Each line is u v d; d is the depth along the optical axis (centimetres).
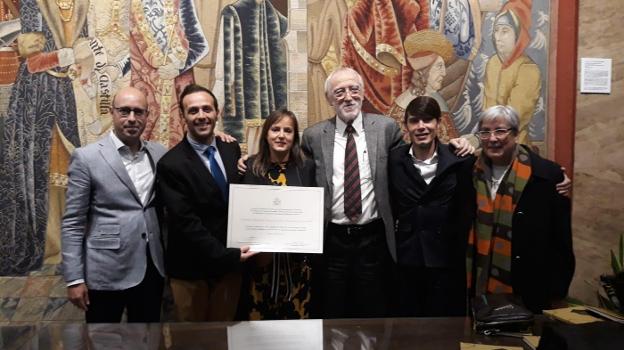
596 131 338
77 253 251
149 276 261
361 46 330
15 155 316
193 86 266
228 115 325
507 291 249
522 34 336
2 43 314
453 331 170
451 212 259
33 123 316
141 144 271
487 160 260
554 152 339
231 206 254
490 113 248
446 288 258
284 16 326
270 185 260
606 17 333
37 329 174
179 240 256
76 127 317
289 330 171
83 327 175
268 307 260
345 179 270
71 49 316
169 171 252
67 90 317
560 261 253
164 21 321
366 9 329
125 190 255
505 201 251
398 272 267
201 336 166
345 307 271
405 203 264
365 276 269
